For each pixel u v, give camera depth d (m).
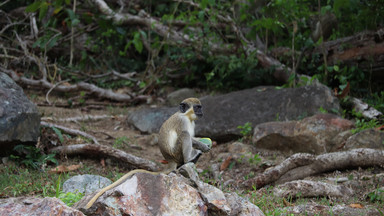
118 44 16.48
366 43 12.34
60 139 9.23
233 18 13.83
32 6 11.99
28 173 8.06
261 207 6.61
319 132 9.30
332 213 6.11
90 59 15.91
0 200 6.29
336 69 11.86
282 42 14.63
